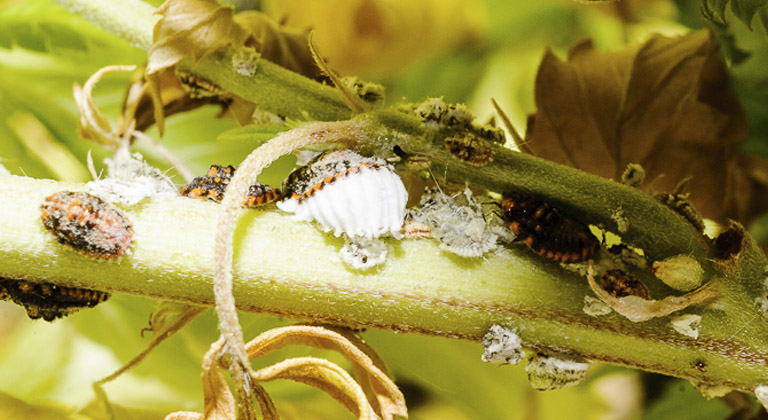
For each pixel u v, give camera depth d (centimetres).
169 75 14
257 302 13
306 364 13
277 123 14
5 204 13
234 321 12
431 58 21
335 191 13
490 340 13
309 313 13
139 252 13
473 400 16
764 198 16
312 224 13
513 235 13
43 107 16
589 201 13
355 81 14
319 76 14
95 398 15
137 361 13
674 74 15
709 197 15
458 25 21
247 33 14
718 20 14
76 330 16
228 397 13
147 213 13
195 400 16
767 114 16
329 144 13
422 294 13
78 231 13
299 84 14
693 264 13
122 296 16
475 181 13
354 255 13
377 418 13
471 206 13
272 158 13
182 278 13
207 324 16
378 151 13
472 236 13
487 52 22
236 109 15
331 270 13
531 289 13
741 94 16
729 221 13
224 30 13
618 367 16
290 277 13
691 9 19
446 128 13
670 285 13
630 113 15
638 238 13
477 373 16
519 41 22
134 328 16
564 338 13
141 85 14
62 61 16
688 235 13
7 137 16
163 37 13
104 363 17
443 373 16
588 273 13
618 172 15
